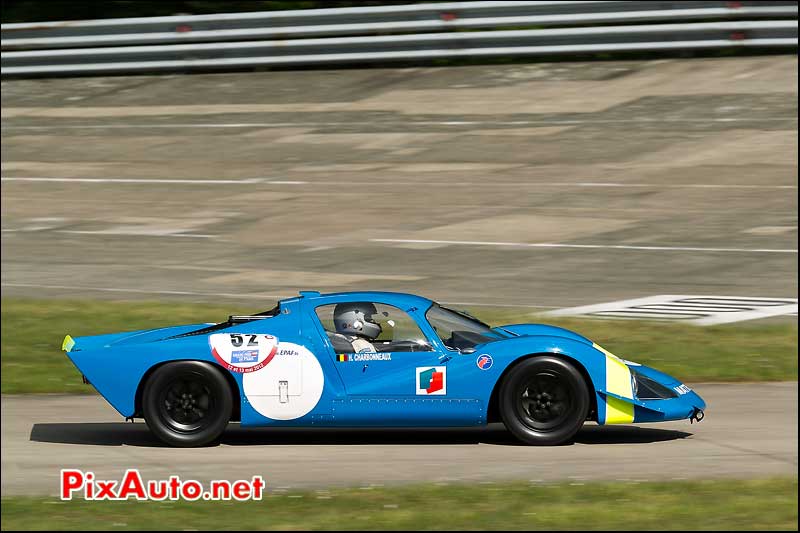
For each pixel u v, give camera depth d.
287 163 54.09
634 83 61.19
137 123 63.53
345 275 36.09
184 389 18.30
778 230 40.09
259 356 18.23
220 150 57.22
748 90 57.78
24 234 44.56
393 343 18.53
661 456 17.55
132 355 18.17
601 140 53.34
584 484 15.34
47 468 16.84
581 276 35.25
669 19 62.88
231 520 13.48
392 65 69.50
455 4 66.38
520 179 48.81
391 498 14.58
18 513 13.95
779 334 27.95
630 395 18.00
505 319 29.50
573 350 18.16
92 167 55.91
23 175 55.03
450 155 53.19
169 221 45.78
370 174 51.19
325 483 15.77
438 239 40.81
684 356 25.92
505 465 16.94
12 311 31.81
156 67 72.06
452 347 18.61
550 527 13.02
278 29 69.56
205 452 18.05
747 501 14.25
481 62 67.81
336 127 59.38
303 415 18.23
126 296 34.09
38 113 67.31
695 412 18.62
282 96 65.94
